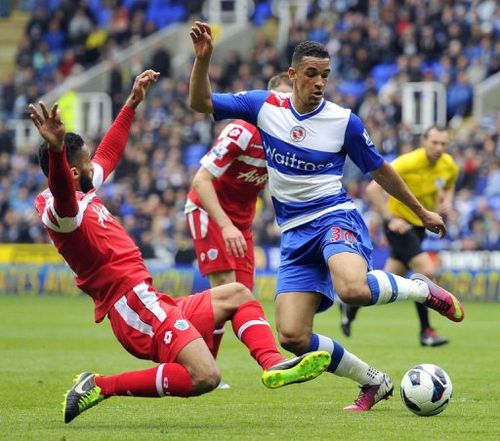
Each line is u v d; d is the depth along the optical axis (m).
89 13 92.56
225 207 25.77
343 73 77.69
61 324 45.88
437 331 42.66
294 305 20.97
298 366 18.22
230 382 26.89
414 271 36.12
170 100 79.38
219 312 19.55
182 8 94.44
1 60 99.50
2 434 18.30
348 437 17.88
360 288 19.75
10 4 102.56
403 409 21.50
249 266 26.31
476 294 60.16
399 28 78.06
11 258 70.19
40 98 89.56
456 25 76.00
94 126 80.38
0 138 81.94
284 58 78.69
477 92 73.88
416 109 71.50
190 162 75.31
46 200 19.30
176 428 19.03
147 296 18.83
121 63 88.56
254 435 18.11
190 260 64.00
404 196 21.36
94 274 19.00
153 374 18.55
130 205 70.75
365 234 21.25
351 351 34.41
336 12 82.00
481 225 60.84
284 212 21.44
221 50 88.75
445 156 36.62
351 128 20.98
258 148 24.89
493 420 19.86
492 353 33.78
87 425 19.48
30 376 28.03
